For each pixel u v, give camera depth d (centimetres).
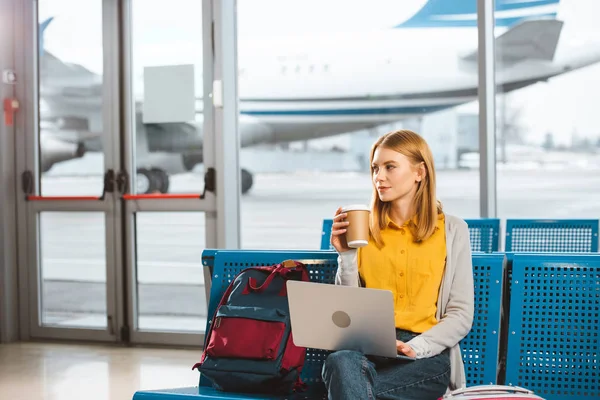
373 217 223
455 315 209
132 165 523
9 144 539
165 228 523
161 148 519
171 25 510
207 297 250
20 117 543
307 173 826
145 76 515
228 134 496
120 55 521
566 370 210
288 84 795
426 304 213
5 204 536
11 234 541
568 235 370
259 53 795
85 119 536
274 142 822
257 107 812
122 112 523
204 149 499
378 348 197
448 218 221
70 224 543
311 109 795
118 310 523
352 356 191
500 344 220
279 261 238
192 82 504
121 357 480
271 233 859
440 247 217
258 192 850
